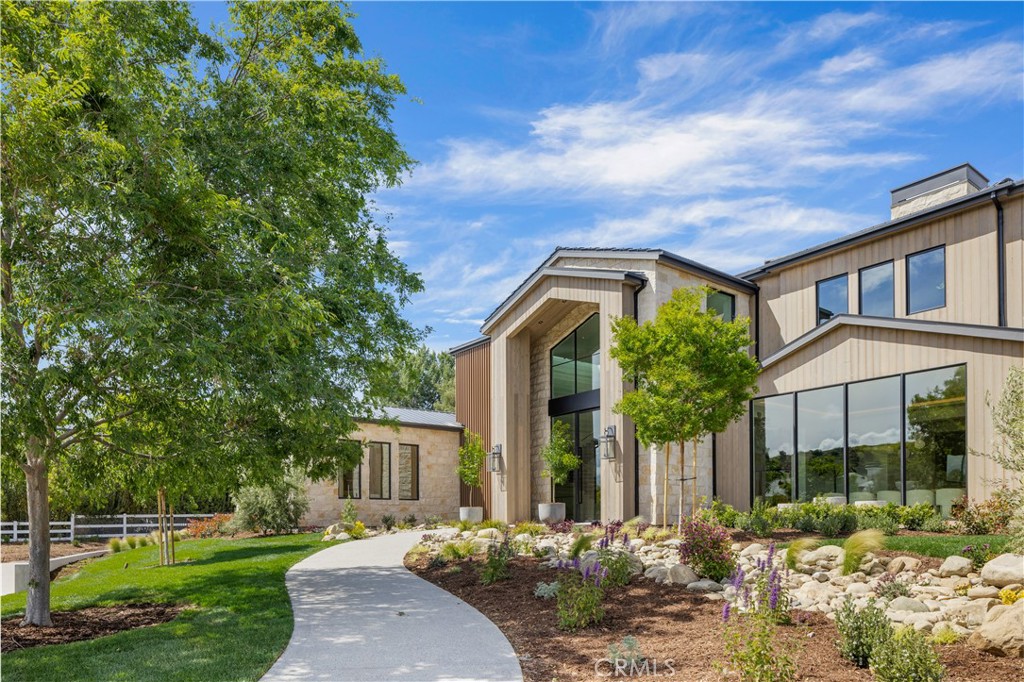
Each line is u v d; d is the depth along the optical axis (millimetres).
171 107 10633
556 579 11156
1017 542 9328
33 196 8438
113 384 8977
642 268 19625
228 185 10953
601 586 9922
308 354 10625
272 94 12625
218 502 29297
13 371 7645
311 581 12766
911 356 15484
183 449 9672
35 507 10594
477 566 13297
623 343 15531
